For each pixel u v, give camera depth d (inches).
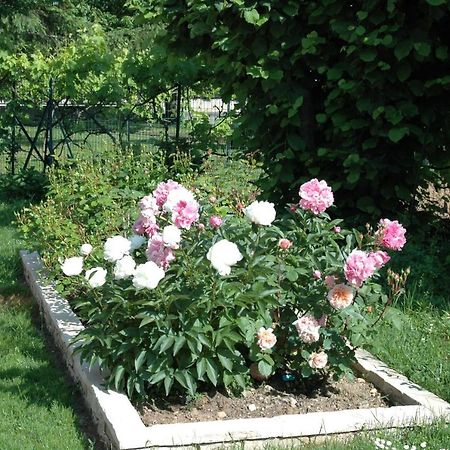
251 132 291.3
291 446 156.2
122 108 449.7
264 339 169.3
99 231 250.1
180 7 272.4
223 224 186.2
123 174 287.4
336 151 257.3
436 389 181.0
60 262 236.7
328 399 179.2
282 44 254.8
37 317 250.8
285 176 269.0
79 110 458.0
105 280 171.9
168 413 170.4
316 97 274.7
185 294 167.0
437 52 244.2
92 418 174.1
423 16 245.3
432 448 154.1
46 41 847.7
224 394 178.1
